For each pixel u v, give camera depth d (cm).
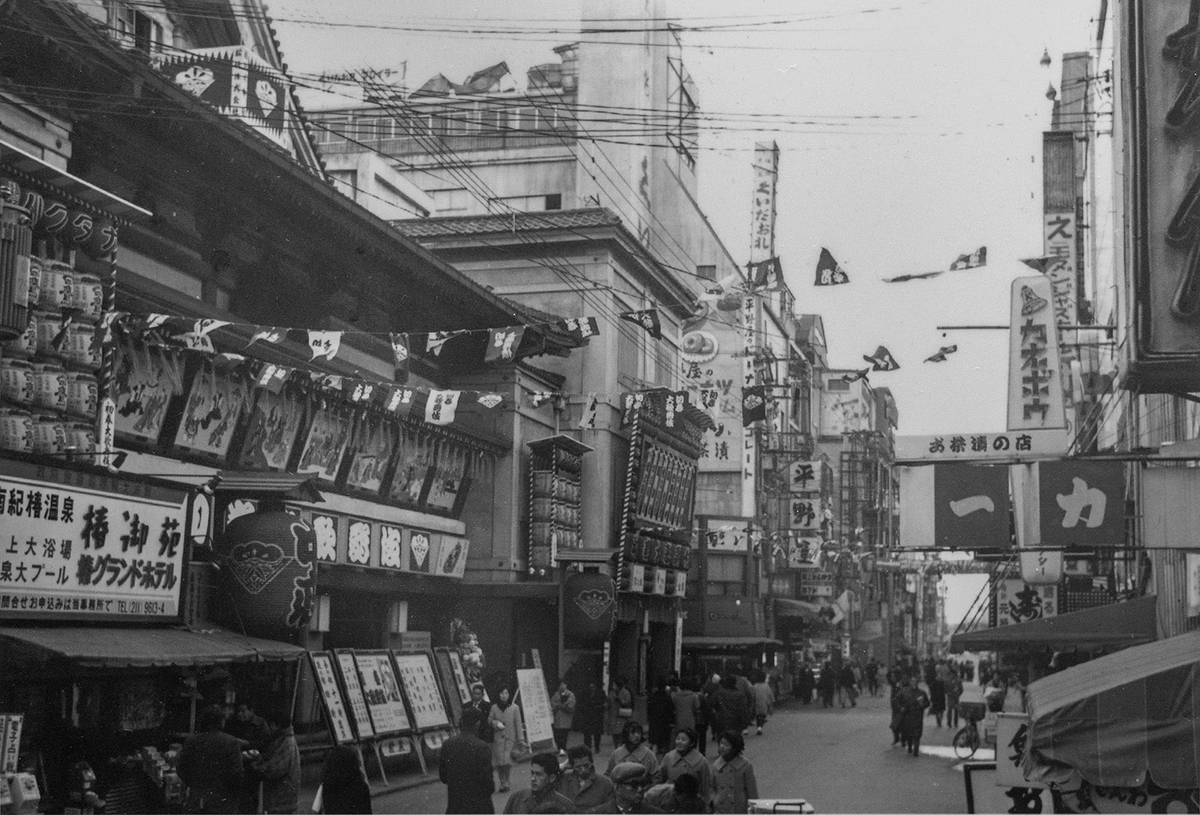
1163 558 2562
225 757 1372
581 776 1182
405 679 2345
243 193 2328
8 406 1582
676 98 5491
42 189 1642
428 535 3048
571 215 4041
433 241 4084
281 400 2491
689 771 1302
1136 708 1074
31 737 1595
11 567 1449
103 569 1605
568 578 3466
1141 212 1720
